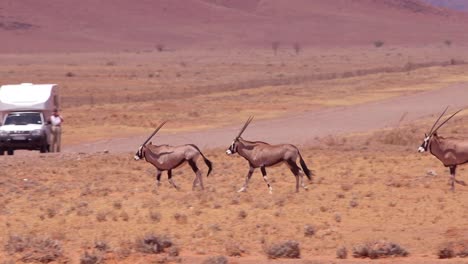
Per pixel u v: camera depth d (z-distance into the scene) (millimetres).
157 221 72812
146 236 60656
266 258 57375
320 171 109750
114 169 116500
